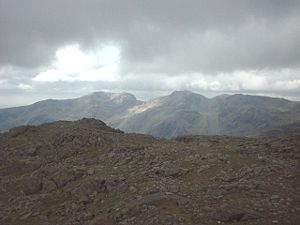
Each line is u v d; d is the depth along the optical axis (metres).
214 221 31.52
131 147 64.94
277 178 41.38
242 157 51.47
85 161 62.91
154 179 46.69
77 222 40.81
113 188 47.88
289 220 30.62
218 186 40.44
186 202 36.19
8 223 48.06
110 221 36.91
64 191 52.78
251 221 30.88
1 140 82.56
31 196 54.97
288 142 58.25
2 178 66.06
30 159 70.94
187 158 53.62
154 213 34.53
